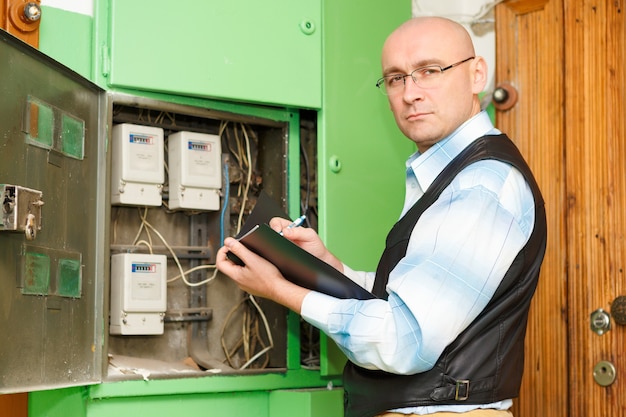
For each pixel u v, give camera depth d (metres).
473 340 1.76
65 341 1.92
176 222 2.41
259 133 2.54
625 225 2.42
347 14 2.50
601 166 2.48
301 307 1.82
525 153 2.66
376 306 1.72
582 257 2.50
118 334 2.23
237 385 2.24
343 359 2.38
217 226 2.43
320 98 2.42
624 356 2.39
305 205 2.55
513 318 1.81
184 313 2.36
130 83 2.13
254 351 2.46
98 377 2.04
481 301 1.71
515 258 1.78
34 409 2.09
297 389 2.33
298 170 2.46
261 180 2.51
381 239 2.49
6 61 1.72
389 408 1.79
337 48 2.47
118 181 2.21
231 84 2.27
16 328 1.73
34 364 1.79
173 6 2.20
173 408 2.15
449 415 1.74
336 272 1.79
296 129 2.47
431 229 1.75
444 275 1.68
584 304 2.49
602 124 2.49
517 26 2.71
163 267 2.26
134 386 2.08
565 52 2.59
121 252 2.28
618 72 2.46
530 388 2.58
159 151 2.27
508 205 1.79
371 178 2.49
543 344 2.56
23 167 1.77
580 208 2.52
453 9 2.80
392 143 2.55
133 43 2.14
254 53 2.32
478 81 2.00
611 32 2.49
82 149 2.04
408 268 1.72
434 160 1.93
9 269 1.71
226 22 2.28
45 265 1.85
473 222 1.71
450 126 1.92
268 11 2.35
